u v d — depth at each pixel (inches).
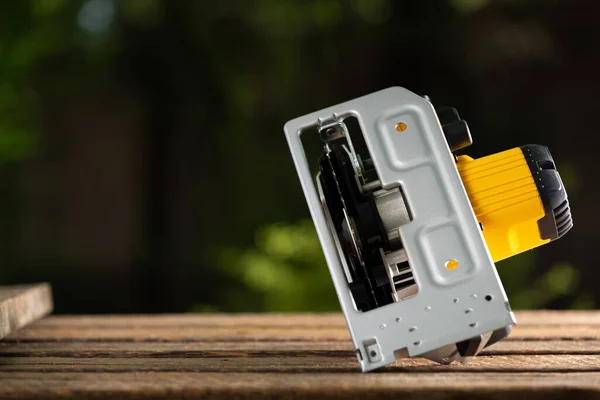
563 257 247.4
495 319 55.2
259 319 85.4
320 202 57.3
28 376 57.7
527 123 267.4
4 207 290.0
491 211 57.8
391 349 55.5
